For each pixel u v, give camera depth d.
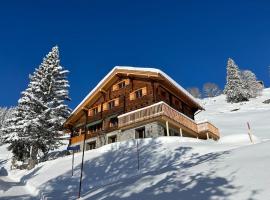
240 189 7.50
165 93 31.45
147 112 27.69
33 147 30.20
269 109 58.75
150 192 9.05
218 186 8.12
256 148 12.30
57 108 32.62
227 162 10.71
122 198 9.16
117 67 32.47
